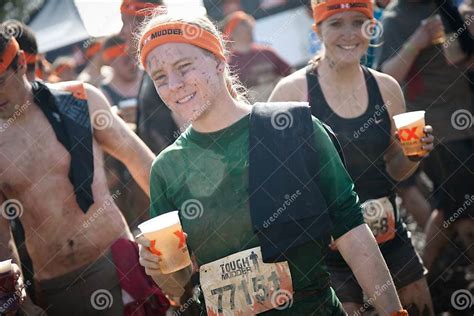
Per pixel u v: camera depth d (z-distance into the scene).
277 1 14.83
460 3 11.09
